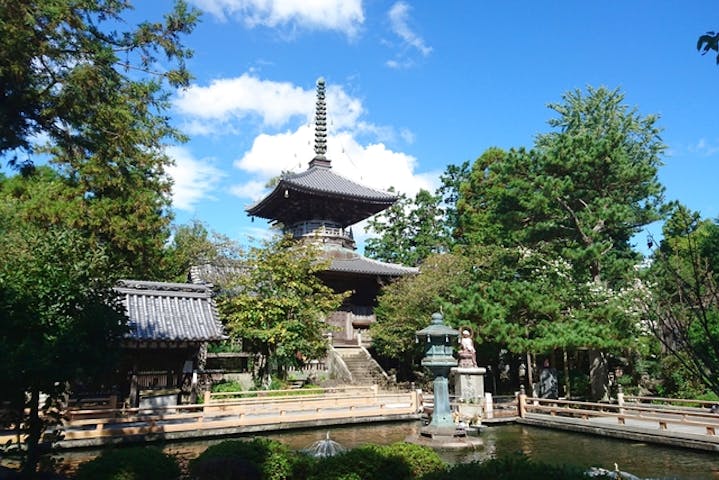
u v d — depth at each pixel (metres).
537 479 7.25
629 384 28.23
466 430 19.75
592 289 24.44
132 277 30.78
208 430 19.64
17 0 10.48
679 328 5.67
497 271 31.41
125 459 8.53
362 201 42.12
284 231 45.09
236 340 30.75
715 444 15.84
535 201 24.86
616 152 25.19
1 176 38.59
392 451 8.91
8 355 8.31
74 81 11.69
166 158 28.59
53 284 9.35
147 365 23.70
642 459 15.77
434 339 19.56
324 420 22.27
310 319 29.45
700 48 4.78
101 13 12.43
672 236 25.11
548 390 27.52
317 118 48.78
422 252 54.81
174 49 13.09
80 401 21.59
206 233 42.41
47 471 9.86
